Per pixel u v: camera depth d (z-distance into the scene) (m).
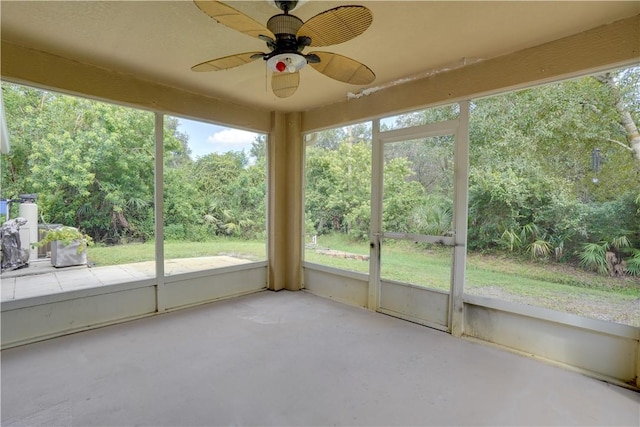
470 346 2.71
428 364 2.40
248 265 4.21
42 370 2.24
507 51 2.52
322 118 4.00
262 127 4.20
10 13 2.02
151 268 3.41
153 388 2.04
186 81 3.20
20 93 2.76
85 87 2.79
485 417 1.81
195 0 1.37
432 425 1.74
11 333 2.58
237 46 2.46
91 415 1.78
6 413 1.78
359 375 2.23
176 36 2.31
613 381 2.18
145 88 3.15
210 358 2.45
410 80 3.12
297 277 4.39
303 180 4.37
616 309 2.22
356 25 1.53
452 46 2.45
